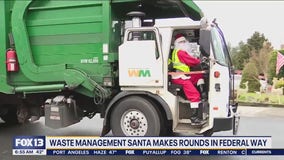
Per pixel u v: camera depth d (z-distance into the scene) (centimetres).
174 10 754
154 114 637
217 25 686
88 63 688
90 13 684
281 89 1570
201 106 649
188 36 671
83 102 761
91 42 684
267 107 1440
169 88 655
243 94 1559
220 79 632
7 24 727
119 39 712
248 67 1636
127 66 652
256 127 967
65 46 701
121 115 654
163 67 641
